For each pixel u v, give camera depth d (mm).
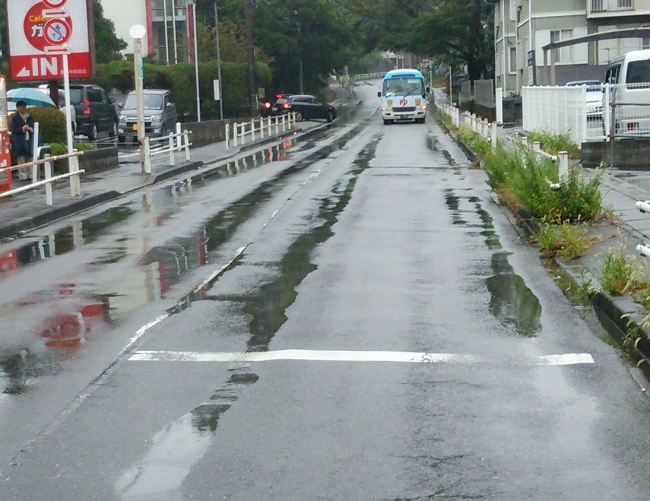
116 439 6031
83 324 9141
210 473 5457
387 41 80375
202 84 64500
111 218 17281
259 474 5434
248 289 10555
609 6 49438
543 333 8516
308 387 7047
